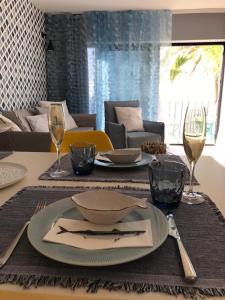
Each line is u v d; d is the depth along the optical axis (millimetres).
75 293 430
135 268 481
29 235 548
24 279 454
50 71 4523
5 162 1132
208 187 882
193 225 631
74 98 4578
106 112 4133
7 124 2572
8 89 3373
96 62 4414
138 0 3764
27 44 3848
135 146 3689
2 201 776
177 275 465
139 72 4434
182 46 4641
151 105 4523
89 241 531
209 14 4281
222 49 4617
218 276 464
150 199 772
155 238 537
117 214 568
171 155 1276
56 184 910
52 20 4359
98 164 1080
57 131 1049
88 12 4258
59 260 470
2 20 3189
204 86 4914
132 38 4332
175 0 3758
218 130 4836
